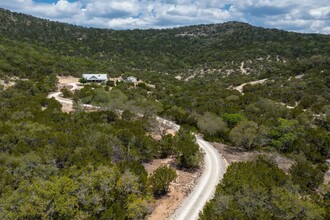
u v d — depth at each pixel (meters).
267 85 83.69
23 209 13.30
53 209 14.16
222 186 19.88
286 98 69.81
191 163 28.69
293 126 42.12
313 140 39.59
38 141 26.33
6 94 51.84
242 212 16.28
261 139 37.44
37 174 19.06
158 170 23.25
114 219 16.11
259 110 55.75
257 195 17.72
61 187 15.33
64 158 23.17
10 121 31.72
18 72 76.75
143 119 41.19
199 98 67.50
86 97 56.00
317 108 58.84
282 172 23.52
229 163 30.69
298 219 16.77
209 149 35.31
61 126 31.95
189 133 34.88
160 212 20.03
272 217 16.45
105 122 38.59
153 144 30.53
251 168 22.92
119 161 24.84
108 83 82.06
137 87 81.00
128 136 29.70
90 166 18.41
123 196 18.34
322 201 20.77
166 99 68.94
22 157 20.91
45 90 65.75
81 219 14.90
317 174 26.89
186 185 24.64
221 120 43.47
